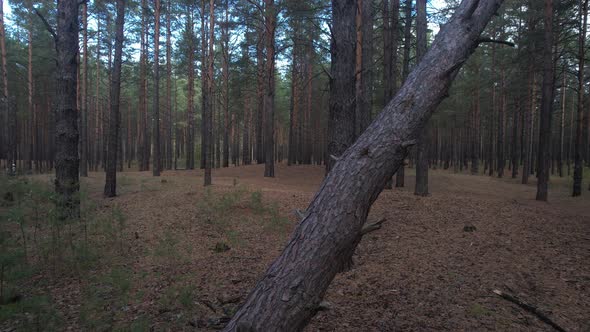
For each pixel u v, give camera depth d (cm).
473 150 3130
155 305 448
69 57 812
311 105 3322
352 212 204
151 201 1095
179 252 662
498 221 826
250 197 1059
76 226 748
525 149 2319
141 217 908
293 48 2347
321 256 199
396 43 1647
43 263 586
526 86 2261
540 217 871
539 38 1706
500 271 555
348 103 540
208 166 1397
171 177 1845
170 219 882
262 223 842
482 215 875
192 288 467
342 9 537
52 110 3023
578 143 1627
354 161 215
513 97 2588
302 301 193
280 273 199
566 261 591
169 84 2867
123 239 729
